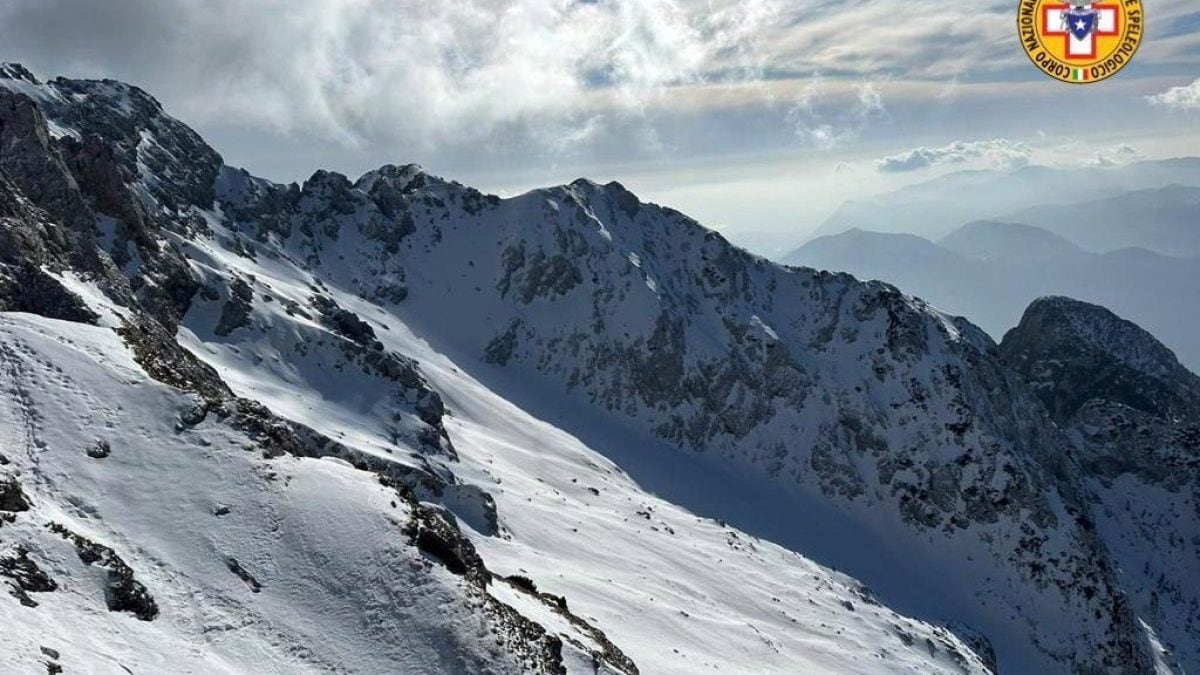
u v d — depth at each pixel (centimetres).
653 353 17162
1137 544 18500
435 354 15962
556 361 17338
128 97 15050
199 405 4725
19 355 4644
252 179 16650
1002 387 17800
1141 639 14562
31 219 7412
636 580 8750
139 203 11394
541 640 4194
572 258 18500
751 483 16062
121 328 5678
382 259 17750
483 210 19538
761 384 17275
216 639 3578
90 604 3384
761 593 10181
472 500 8275
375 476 4803
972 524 15400
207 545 3997
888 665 9288
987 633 13988
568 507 10662
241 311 11056
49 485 3984
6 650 2794
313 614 3850
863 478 16312
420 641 3822
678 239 19988
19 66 13438
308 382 10681
